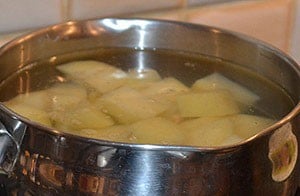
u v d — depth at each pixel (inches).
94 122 15.8
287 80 17.3
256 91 17.9
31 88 17.2
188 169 12.1
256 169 12.9
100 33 19.0
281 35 24.3
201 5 22.2
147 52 19.5
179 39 19.4
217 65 19.2
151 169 12.0
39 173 12.8
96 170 12.2
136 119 16.2
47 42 18.2
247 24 23.4
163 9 21.5
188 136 15.4
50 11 19.4
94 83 17.9
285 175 13.8
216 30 19.0
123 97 17.3
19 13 18.9
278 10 23.8
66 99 16.9
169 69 19.0
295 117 13.5
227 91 17.9
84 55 19.0
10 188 13.8
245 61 18.8
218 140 15.3
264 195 13.4
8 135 13.0
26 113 15.9
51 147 12.4
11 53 17.1
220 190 12.5
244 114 16.8
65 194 12.7
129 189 12.2
